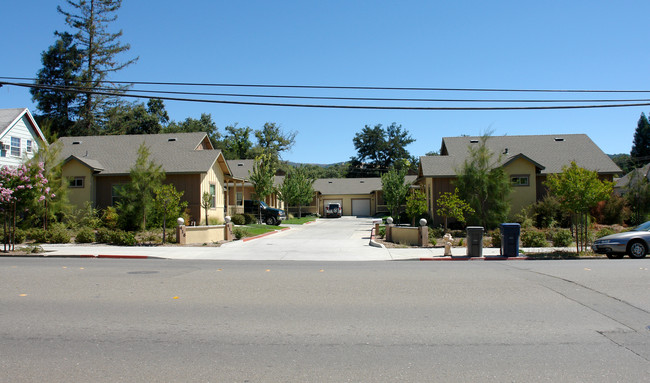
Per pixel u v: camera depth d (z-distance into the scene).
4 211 17.70
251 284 9.83
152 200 23.17
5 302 8.04
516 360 5.13
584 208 16.08
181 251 17.86
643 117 69.56
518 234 15.73
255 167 36.16
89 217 24.81
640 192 25.69
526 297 8.37
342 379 4.59
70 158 27.75
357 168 85.31
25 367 4.93
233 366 4.96
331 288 9.33
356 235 26.53
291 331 6.28
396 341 5.83
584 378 4.60
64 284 9.83
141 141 32.59
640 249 14.69
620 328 6.35
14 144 27.16
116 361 5.12
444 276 10.91
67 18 48.34
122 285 9.70
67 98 47.78
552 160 30.00
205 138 34.00
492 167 25.09
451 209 21.92
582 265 12.98
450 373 4.75
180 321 6.78
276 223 35.03
